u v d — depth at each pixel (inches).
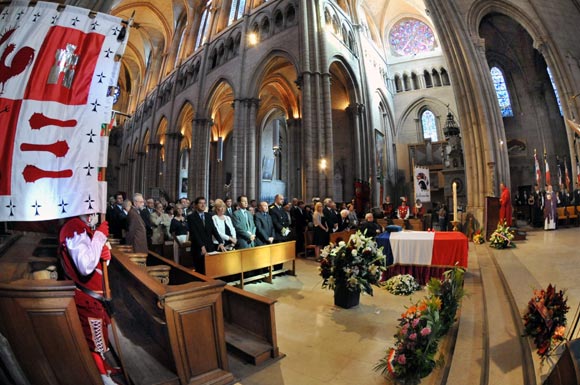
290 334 146.3
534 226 461.4
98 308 89.5
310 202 497.7
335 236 307.7
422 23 924.0
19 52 96.0
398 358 100.2
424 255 223.5
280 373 111.6
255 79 642.2
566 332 87.4
